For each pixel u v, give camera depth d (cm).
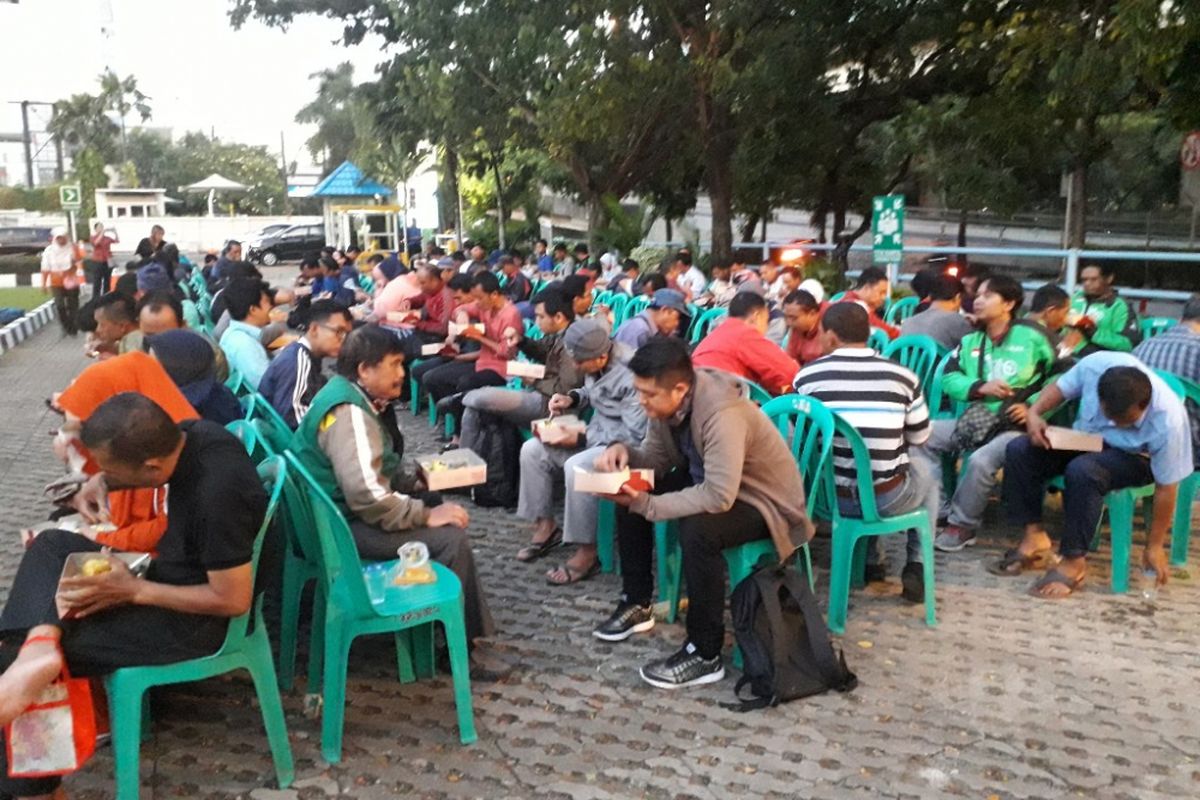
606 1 1301
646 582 395
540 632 402
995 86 1401
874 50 1438
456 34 1492
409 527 345
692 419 345
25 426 827
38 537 279
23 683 233
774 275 1008
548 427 462
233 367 532
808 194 1706
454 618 311
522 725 328
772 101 1318
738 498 349
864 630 400
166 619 265
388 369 350
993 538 508
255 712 339
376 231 2528
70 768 247
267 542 283
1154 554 429
